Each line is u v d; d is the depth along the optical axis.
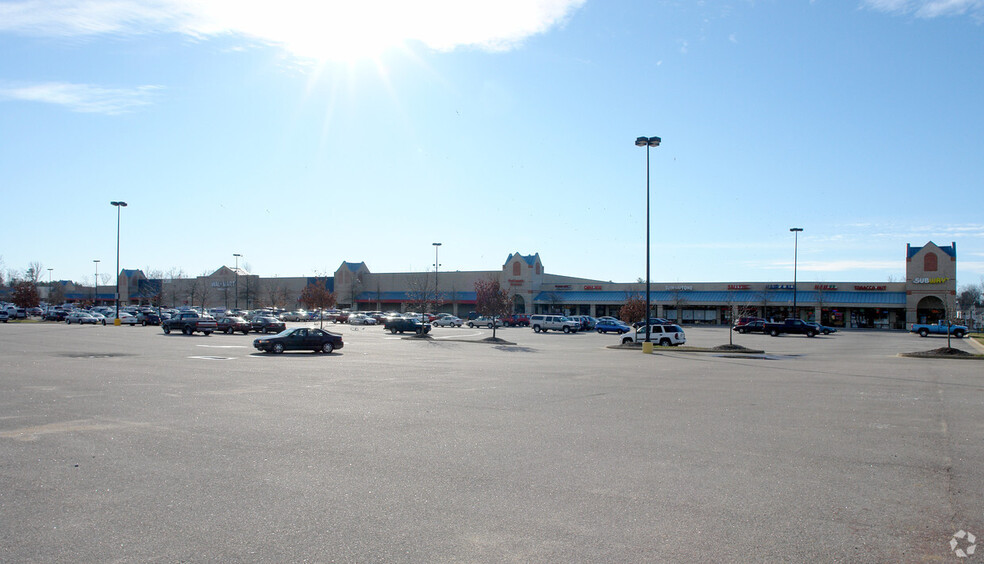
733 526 6.89
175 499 7.70
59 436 11.29
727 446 10.73
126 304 117.56
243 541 6.37
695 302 79.12
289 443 10.80
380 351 34.91
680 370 24.73
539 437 11.40
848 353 36.22
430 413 13.92
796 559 6.03
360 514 7.20
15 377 20.28
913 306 70.06
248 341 41.00
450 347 39.03
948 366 27.27
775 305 75.81
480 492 8.05
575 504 7.60
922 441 11.22
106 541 6.35
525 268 87.56
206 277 109.81
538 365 26.59
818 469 9.27
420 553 6.09
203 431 11.79
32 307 94.25
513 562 5.90
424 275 93.81
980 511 7.46
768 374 23.30
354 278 99.88
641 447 10.63
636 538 6.52
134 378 20.23
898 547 6.36
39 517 7.05
